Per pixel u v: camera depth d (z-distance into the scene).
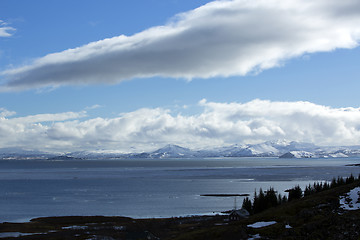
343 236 68.00
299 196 137.88
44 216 140.38
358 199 98.94
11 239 100.62
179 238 83.31
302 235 72.69
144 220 128.12
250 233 79.38
